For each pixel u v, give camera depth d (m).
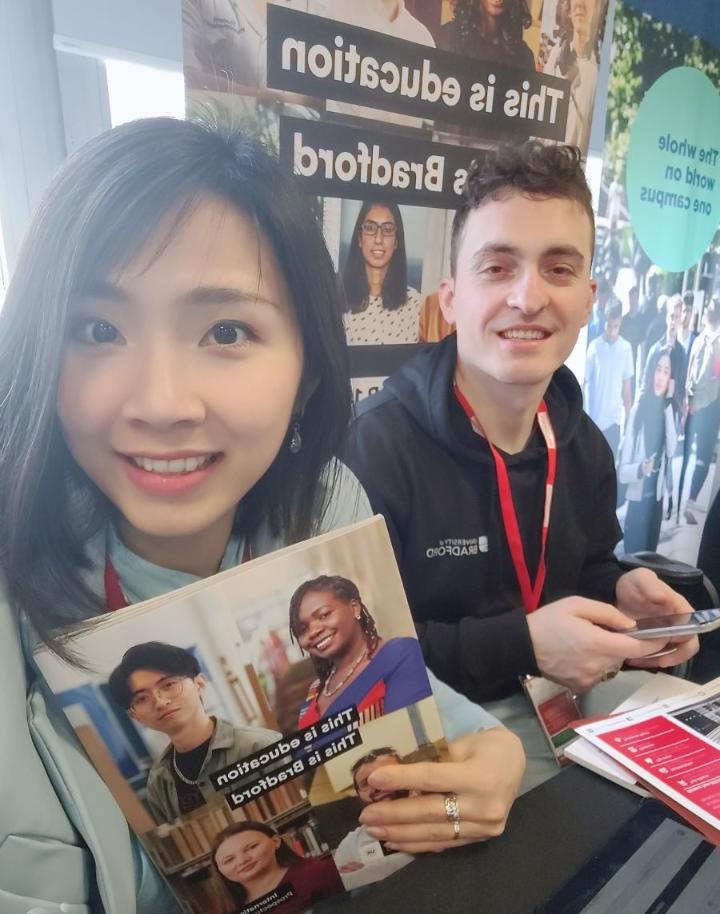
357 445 0.88
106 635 0.35
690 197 1.71
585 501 1.04
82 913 0.38
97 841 0.37
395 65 0.99
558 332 0.84
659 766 0.54
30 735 0.36
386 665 0.42
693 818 0.49
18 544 0.38
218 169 0.36
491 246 0.80
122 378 0.36
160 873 0.40
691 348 1.88
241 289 0.36
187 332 0.36
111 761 0.36
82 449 0.38
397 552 0.90
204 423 0.37
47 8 0.80
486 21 1.08
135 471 0.38
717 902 0.41
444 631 0.82
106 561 0.44
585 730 0.60
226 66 0.82
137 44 0.86
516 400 0.89
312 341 0.43
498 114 1.14
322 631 0.40
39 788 0.36
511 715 0.87
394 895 0.43
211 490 0.40
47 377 0.35
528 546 0.97
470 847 0.47
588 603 0.79
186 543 0.46
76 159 0.35
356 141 0.98
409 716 0.44
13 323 0.36
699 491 2.11
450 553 0.92
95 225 0.34
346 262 1.02
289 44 0.87
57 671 0.35
